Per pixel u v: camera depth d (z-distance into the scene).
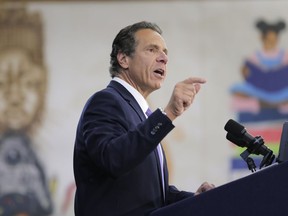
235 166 12.52
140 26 5.71
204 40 12.78
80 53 12.75
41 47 12.75
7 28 12.76
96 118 5.20
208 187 5.67
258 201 4.26
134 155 4.81
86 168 5.31
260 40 12.82
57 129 12.63
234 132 5.21
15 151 12.58
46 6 12.82
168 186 5.75
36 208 12.48
